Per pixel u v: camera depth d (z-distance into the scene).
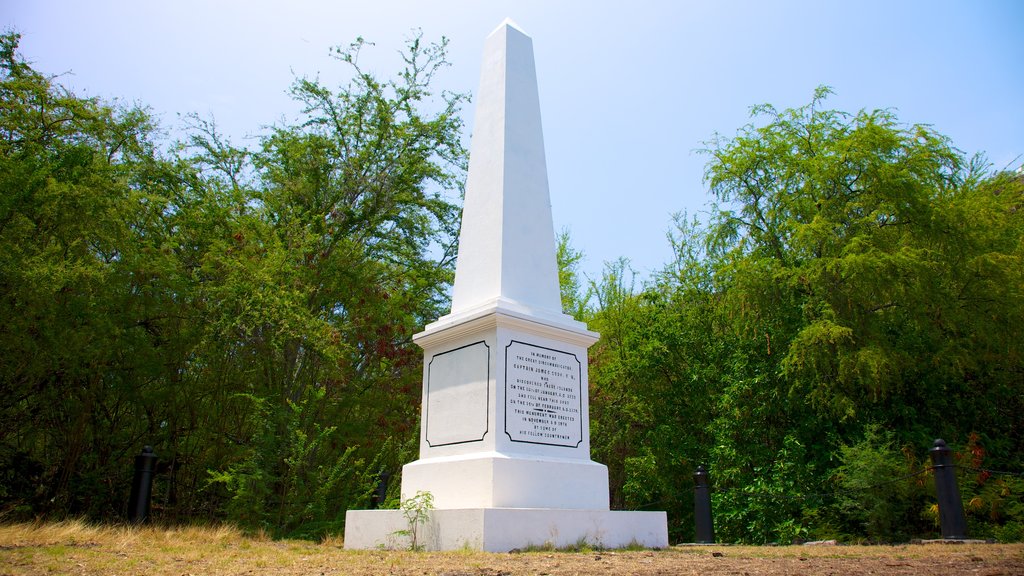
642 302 18.81
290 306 14.07
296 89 17.91
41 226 12.23
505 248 9.23
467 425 8.34
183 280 14.55
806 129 14.83
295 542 9.47
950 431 12.99
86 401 14.10
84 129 14.09
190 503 15.30
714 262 16.42
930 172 13.40
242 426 16.12
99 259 14.52
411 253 19.23
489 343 8.41
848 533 11.87
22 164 11.73
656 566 5.16
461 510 7.10
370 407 16.67
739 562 5.57
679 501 15.54
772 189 15.09
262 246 15.29
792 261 14.28
